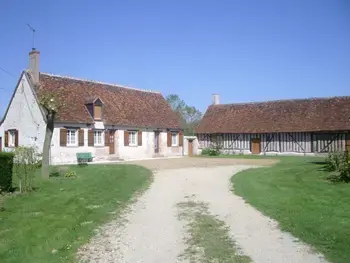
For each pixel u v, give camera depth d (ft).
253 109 125.59
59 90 86.58
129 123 95.86
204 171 63.52
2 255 21.30
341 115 105.91
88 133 85.71
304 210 29.94
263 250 21.31
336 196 35.73
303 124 109.19
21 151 42.37
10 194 39.52
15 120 86.28
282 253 20.62
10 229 26.22
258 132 114.42
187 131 189.98
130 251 22.16
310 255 20.07
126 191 42.55
